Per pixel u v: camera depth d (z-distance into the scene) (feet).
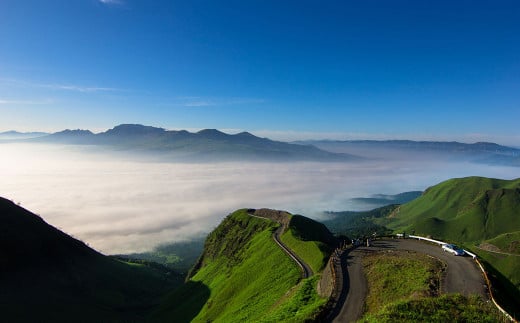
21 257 533.14
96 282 586.45
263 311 225.97
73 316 465.88
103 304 530.68
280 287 253.85
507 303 133.39
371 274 170.40
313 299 176.55
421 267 163.73
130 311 532.32
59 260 582.76
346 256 203.00
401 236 244.22
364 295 151.33
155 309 526.16
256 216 603.26
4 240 530.68
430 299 117.50
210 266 565.53
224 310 317.01
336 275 173.88
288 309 173.06
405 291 140.56
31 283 504.84
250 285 310.45
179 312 444.96
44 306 465.88
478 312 109.09
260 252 377.09
